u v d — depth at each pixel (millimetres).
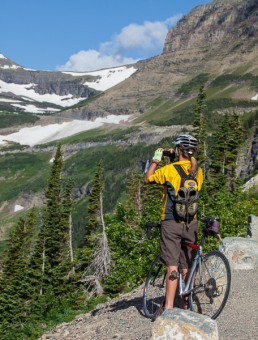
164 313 6391
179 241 7668
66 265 51469
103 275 38250
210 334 5992
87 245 51562
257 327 8078
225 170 58625
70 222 58406
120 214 27156
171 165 7633
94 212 53156
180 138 7645
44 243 54594
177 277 7648
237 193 34750
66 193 60156
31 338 27547
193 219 7633
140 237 25531
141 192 61406
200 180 7703
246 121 198500
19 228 56812
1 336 38875
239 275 12047
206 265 7625
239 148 57875
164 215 7699
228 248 13031
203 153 56031
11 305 47656
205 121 56562
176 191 7523
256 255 12781
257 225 16031
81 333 9898
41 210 59594
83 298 37969
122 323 9414
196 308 7605
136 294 12359
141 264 23938
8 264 52594
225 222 22141
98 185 53344
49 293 48531
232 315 8875
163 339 6145
